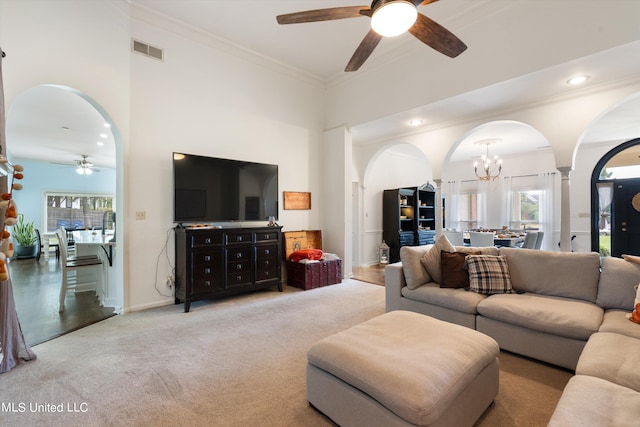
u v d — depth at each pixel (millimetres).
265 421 1631
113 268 3600
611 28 2650
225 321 3135
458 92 3668
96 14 3105
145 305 3525
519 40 3170
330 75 5262
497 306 2400
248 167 4312
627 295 2209
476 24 3486
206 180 3869
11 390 1911
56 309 3508
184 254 3477
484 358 1617
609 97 3330
